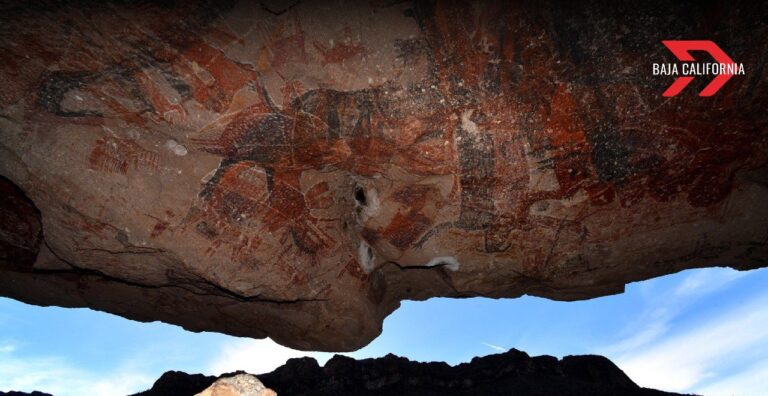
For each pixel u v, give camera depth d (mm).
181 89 2588
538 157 2906
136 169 2783
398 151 2941
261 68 2566
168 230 2934
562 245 3324
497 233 3324
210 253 3051
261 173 3004
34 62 2438
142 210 2852
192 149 2812
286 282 3320
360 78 2631
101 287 3770
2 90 2504
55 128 2645
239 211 3043
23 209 3178
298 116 2748
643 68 2584
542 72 2623
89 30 2361
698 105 2691
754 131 2768
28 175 2717
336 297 3553
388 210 3348
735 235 3186
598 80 2635
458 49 2572
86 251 2992
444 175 3049
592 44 2539
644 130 2781
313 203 3246
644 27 2479
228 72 2561
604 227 3189
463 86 2676
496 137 2850
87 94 2559
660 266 3477
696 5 2400
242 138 2799
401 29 2525
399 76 2637
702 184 2980
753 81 2580
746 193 3002
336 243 3443
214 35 2451
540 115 2764
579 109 2732
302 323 3750
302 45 2533
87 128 2670
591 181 2975
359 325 3752
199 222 2971
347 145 2930
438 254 3527
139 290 3799
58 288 3789
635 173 2934
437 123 2803
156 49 2451
